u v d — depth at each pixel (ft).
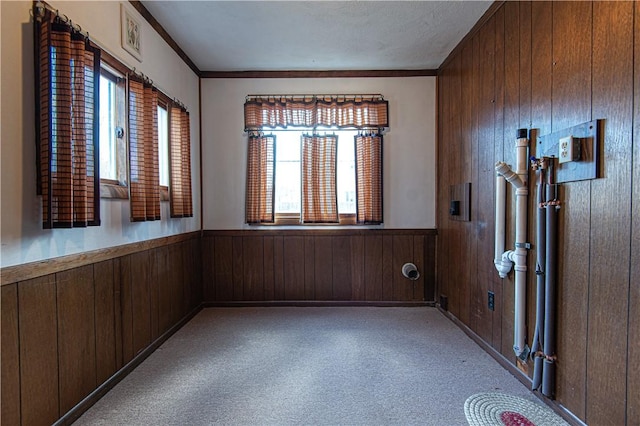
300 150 11.53
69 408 5.40
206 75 11.48
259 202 11.44
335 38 9.31
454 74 9.98
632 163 4.20
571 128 5.17
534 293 6.14
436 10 7.93
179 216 9.27
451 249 10.26
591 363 4.85
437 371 7.03
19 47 4.60
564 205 5.35
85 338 5.75
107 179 6.55
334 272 11.66
